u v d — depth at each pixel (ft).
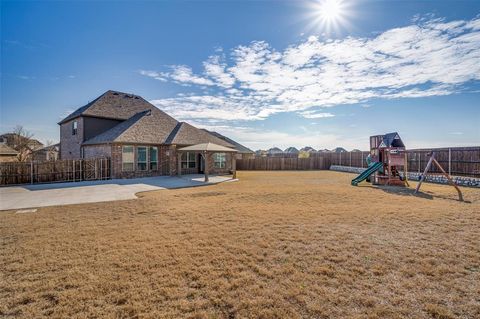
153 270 13.60
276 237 18.81
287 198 36.19
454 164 56.39
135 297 11.00
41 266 14.23
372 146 61.87
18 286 12.01
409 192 42.39
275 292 11.32
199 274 13.08
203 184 54.80
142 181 60.64
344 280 12.35
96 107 81.20
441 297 10.83
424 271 13.21
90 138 78.43
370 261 14.51
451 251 15.88
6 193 43.19
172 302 10.62
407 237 18.58
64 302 10.68
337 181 62.64
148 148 71.61
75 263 14.57
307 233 19.71
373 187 49.60
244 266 13.99
